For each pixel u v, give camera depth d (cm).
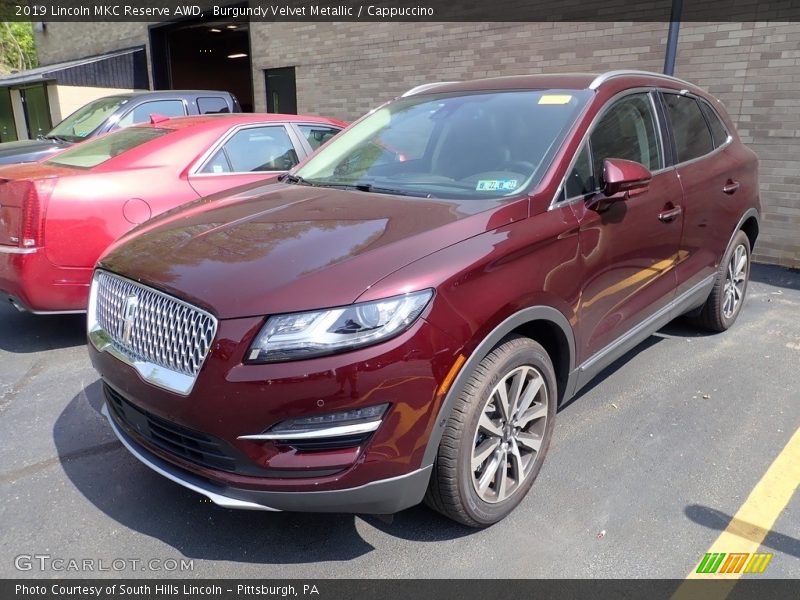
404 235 240
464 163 313
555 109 319
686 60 683
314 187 331
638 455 316
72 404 372
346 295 211
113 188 438
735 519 269
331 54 1065
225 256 240
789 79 620
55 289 418
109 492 288
